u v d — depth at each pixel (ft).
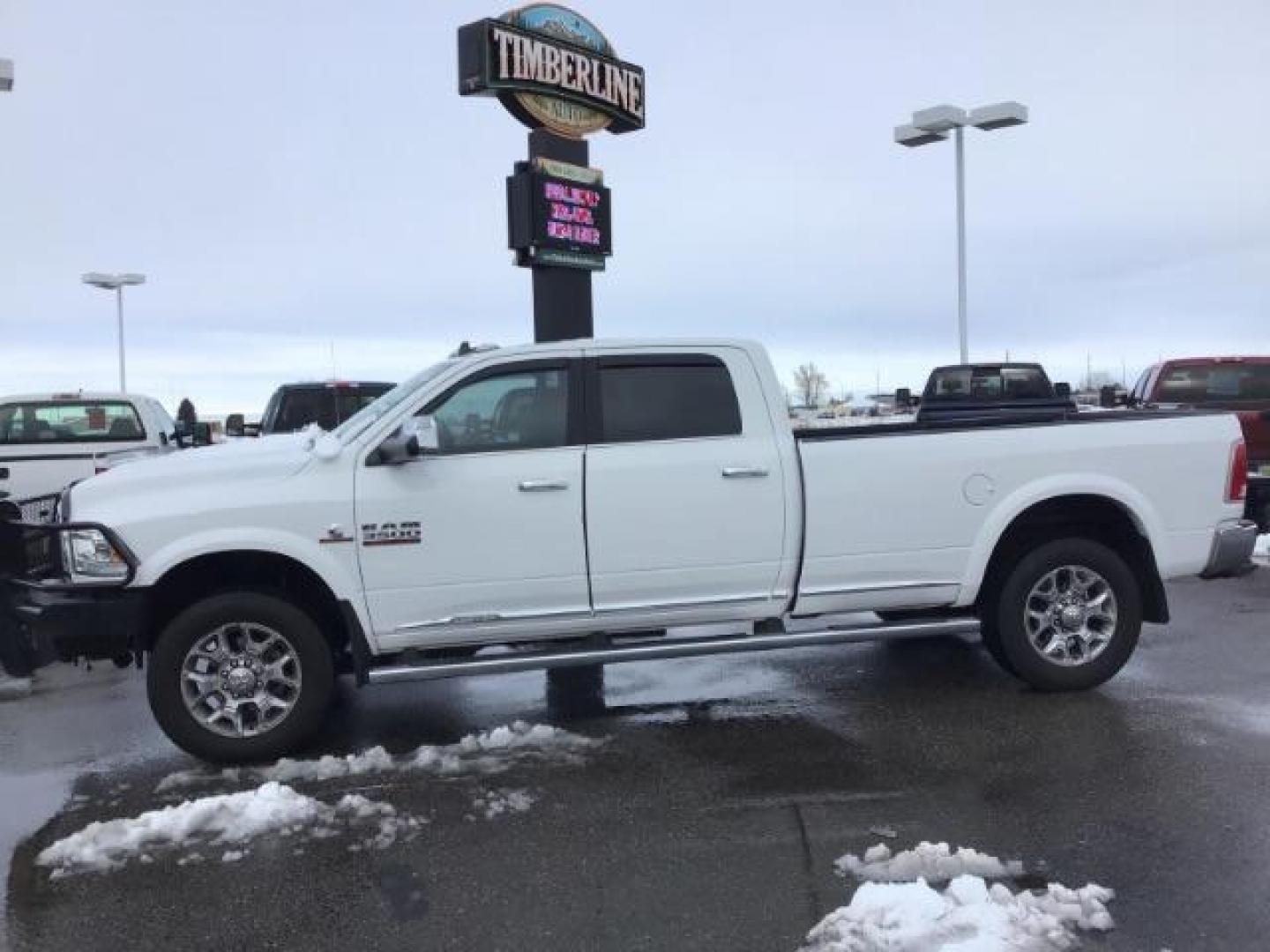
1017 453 20.18
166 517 17.56
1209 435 21.01
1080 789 15.94
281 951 11.91
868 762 17.43
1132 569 21.38
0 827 15.64
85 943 12.14
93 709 21.76
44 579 18.47
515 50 40.42
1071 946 11.39
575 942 11.91
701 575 19.13
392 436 18.38
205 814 15.53
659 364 19.34
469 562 18.37
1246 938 11.55
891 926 11.84
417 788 16.72
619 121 45.27
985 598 21.11
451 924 12.41
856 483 19.56
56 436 42.52
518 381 18.98
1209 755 17.21
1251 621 27.32
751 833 14.71
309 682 18.04
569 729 19.67
